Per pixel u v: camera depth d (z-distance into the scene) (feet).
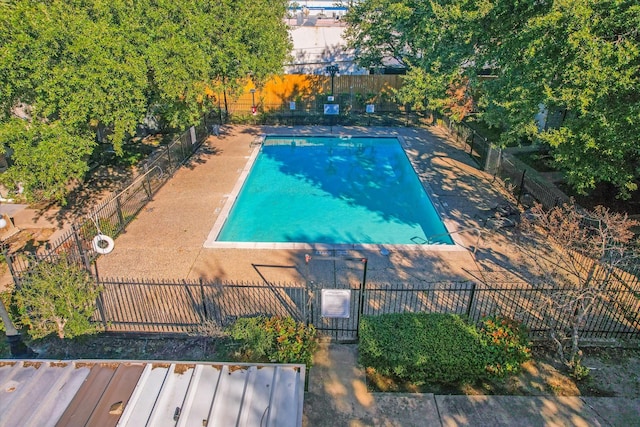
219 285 31.19
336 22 106.73
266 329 28.48
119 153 42.60
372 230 50.24
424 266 39.86
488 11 40.40
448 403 25.99
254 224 51.11
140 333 31.24
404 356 26.73
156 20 44.14
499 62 40.96
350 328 32.09
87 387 17.61
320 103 94.84
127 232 45.44
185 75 44.27
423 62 56.85
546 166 58.54
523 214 47.26
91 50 37.19
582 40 30.01
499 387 27.12
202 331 30.12
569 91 31.37
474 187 57.41
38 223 46.11
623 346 30.22
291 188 61.16
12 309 32.24
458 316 30.12
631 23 28.89
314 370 28.32
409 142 75.97
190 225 47.09
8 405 16.69
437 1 53.11
